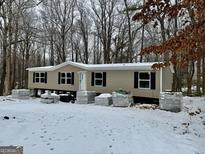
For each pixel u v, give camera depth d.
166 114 15.66
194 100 21.23
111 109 16.92
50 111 13.84
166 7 6.22
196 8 5.77
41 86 28.00
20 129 8.71
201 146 8.90
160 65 7.43
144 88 20.67
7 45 26.38
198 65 26.36
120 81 22.02
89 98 21.25
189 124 12.84
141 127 10.95
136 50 42.16
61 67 26.06
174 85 24.80
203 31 5.80
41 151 6.88
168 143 8.70
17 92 22.98
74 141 8.00
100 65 23.50
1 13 26.25
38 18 47.03
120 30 42.25
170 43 6.25
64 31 43.31
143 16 6.40
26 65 46.34
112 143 8.15
